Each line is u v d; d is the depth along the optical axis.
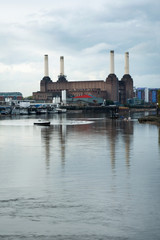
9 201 35.25
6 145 83.31
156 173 47.97
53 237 27.22
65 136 106.94
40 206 33.66
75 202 34.75
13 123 194.62
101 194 37.41
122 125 160.00
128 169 50.91
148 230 28.20
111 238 26.98
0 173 48.91
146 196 36.56
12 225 29.34
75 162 57.50
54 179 44.75
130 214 31.41
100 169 51.09
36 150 73.31
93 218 30.59
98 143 85.31
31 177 46.09
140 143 84.31
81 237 27.17
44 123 174.75
